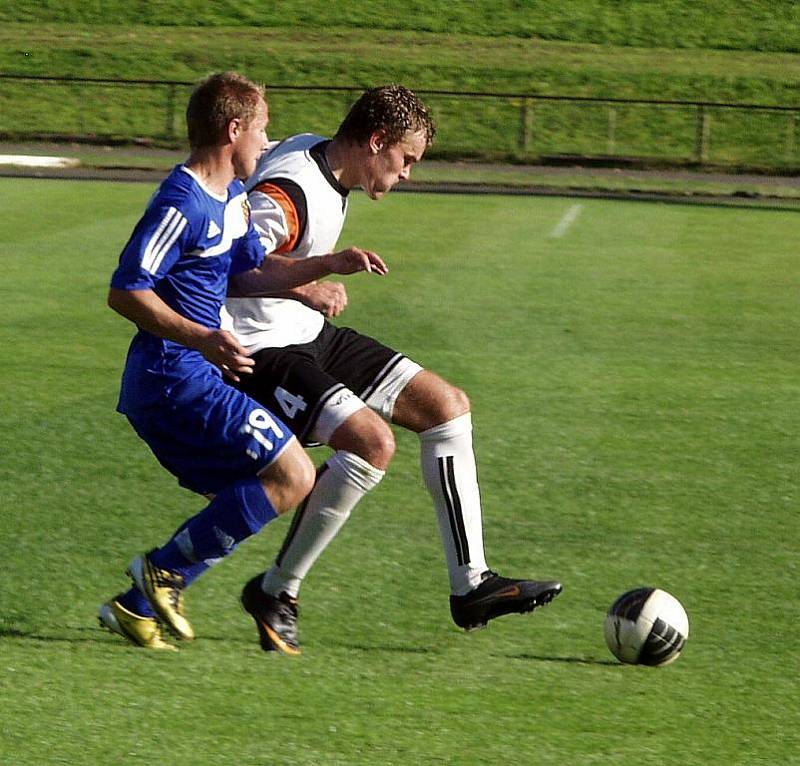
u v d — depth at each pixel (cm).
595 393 3053
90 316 3769
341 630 1633
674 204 7606
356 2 13988
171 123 10556
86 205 6388
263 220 1580
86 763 1246
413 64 12431
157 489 2233
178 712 1366
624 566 1931
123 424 2645
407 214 6556
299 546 1537
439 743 1313
